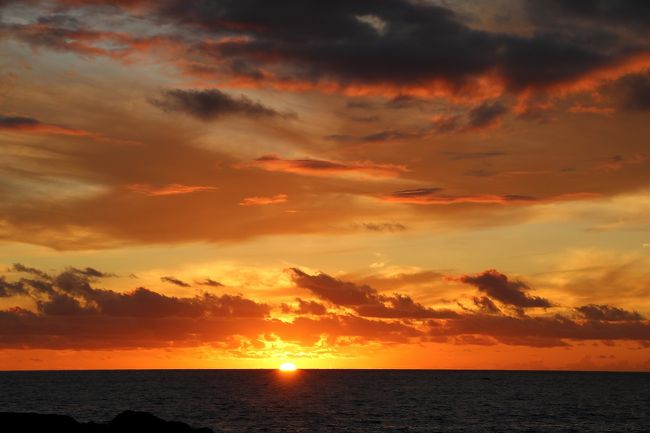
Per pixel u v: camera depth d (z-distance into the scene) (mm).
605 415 121500
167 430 61250
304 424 103875
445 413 123125
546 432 96062
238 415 118188
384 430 96938
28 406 141000
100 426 59781
